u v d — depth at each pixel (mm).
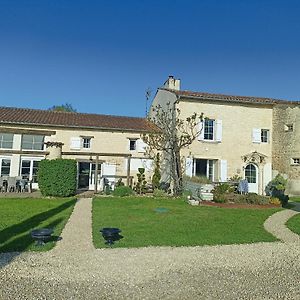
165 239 8172
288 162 20391
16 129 21609
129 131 23266
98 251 7090
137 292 4871
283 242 8289
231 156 20891
